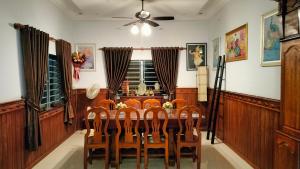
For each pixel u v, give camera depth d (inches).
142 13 163.5
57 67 191.8
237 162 146.1
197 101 245.4
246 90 151.5
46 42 155.9
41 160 151.7
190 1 181.5
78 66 233.6
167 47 244.1
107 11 210.7
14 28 125.6
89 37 244.5
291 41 85.7
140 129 144.3
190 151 151.6
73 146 183.0
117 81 242.5
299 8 81.0
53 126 173.8
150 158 154.9
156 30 246.1
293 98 84.3
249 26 146.9
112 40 245.9
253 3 141.0
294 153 81.7
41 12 161.0
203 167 138.3
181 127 135.5
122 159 151.5
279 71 112.7
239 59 162.7
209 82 239.5
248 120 144.0
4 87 116.0
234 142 167.8
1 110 109.7
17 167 124.0
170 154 146.3
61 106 190.1
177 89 247.4
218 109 204.4
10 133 117.6
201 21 245.9
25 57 131.3
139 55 247.9
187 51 247.3
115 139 140.3
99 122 134.1
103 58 246.4
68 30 226.7
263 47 128.4
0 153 109.3
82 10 205.8
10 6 121.8
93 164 146.2
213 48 227.3
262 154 126.2
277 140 93.8
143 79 251.0
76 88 239.9
